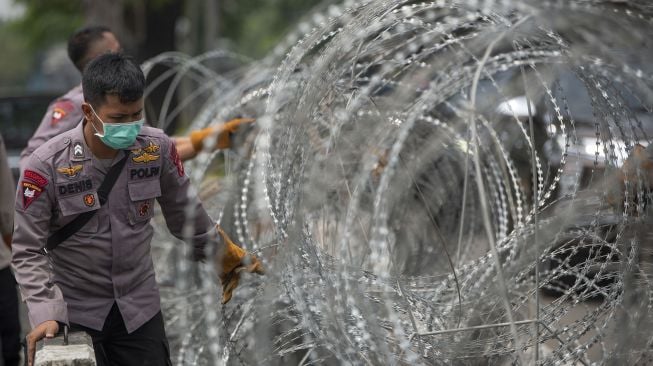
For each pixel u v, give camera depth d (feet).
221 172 53.83
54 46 331.57
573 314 41.14
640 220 35.01
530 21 29.45
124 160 37.55
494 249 25.71
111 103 35.58
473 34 35.45
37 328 35.35
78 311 38.11
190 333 40.68
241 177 45.91
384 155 37.60
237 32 289.12
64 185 36.94
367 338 31.17
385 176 27.76
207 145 38.55
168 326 47.70
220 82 63.36
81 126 37.45
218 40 188.65
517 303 37.60
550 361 35.12
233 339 37.70
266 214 35.91
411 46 36.27
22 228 36.76
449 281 40.29
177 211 39.19
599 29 29.68
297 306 33.30
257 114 48.03
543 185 41.19
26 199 36.63
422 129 46.93
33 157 36.96
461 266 43.01
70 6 269.03
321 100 35.29
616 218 36.47
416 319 37.01
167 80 119.75
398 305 35.65
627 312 33.76
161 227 56.75
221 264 39.09
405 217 50.19
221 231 39.45
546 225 37.91
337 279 31.48
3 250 54.19
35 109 111.45
